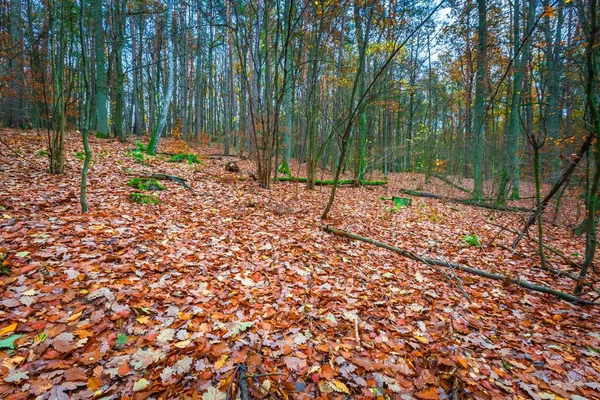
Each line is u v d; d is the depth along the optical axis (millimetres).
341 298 3336
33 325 2215
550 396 2102
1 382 1729
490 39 11734
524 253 5727
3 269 2748
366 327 2818
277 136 9891
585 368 2459
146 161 9953
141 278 3064
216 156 15984
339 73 10672
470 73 13711
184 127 19781
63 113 6352
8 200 4422
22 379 1787
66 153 8461
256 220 5859
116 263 3223
